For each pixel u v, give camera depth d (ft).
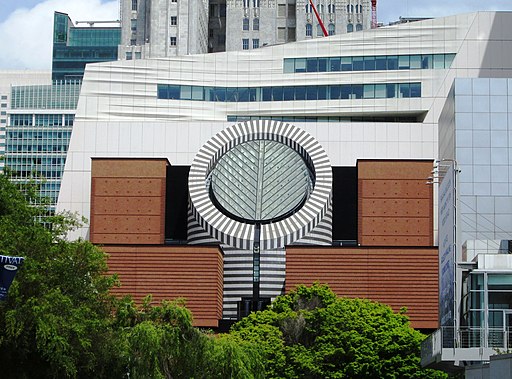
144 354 270.87
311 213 430.61
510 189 417.28
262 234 424.87
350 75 511.81
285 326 369.91
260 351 302.45
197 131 484.74
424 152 479.41
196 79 516.73
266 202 435.12
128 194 459.73
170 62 516.73
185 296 411.34
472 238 415.03
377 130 480.64
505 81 422.82
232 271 424.87
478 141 419.95
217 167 446.19
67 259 274.77
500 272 279.69
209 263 413.59
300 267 415.85
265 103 515.09
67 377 260.42
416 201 452.76
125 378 273.33
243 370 281.74
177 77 516.32
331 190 441.27
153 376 270.87
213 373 279.90
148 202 458.91
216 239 427.74
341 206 460.14
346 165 478.59
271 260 424.05
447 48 506.89
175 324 281.95
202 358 279.08
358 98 510.17
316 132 481.46
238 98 516.73
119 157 476.95
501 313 279.90
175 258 414.21
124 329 279.90
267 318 372.38
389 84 508.12
